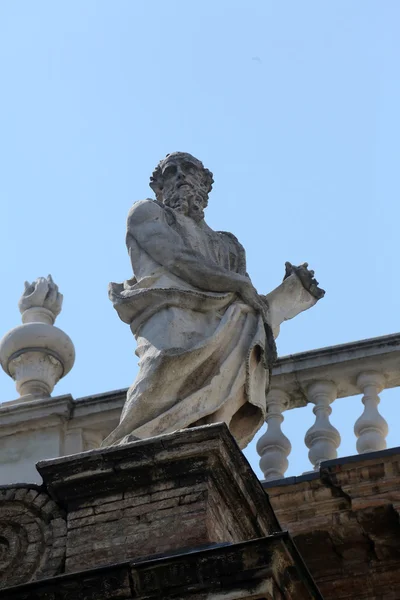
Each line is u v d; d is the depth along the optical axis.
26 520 18.22
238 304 19.72
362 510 19.25
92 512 17.95
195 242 20.28
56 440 21.31
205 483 17.78
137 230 20.16
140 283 19.73
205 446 17.84
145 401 18.77
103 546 17.67
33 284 23.23
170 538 17.52
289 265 20.83
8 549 18.08
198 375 19.08
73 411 21.45
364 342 21.08
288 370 21.06
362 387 20.97
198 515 17.59
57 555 17.88
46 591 16.94
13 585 17.64
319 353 21.11
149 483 17.95
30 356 22.23
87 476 18.06
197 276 19.78
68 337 22.38
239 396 19.22
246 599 16.53
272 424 20.91
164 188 20.81
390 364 20.97
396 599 19.23
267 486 19.53
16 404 21.52
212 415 18.92
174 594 16.69
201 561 16.72
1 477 21.11
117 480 18.03
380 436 20.56
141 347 19.30
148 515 17.73
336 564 19.42
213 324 19.56
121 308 19.66
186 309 19.56
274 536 16.69
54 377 22.31
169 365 18.91
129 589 16.80
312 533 19.38
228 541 17.81
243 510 18.20
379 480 19.28
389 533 19.30
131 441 18.27
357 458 19.34
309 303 20.73
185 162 20.89
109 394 21.44
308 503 19.45
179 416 18.67
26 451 21.28
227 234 20.89
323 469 19.41
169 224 20.39
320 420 20.77
